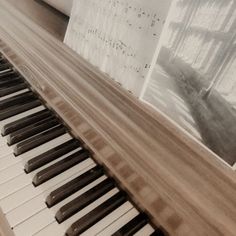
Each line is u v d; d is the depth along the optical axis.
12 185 0.36
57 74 0.36
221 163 0.24
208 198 0.24
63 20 0.40
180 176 0.25
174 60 0.23
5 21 0.44
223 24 0.20
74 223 0.33
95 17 0.29
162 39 0.23
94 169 0.39
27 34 0.39
